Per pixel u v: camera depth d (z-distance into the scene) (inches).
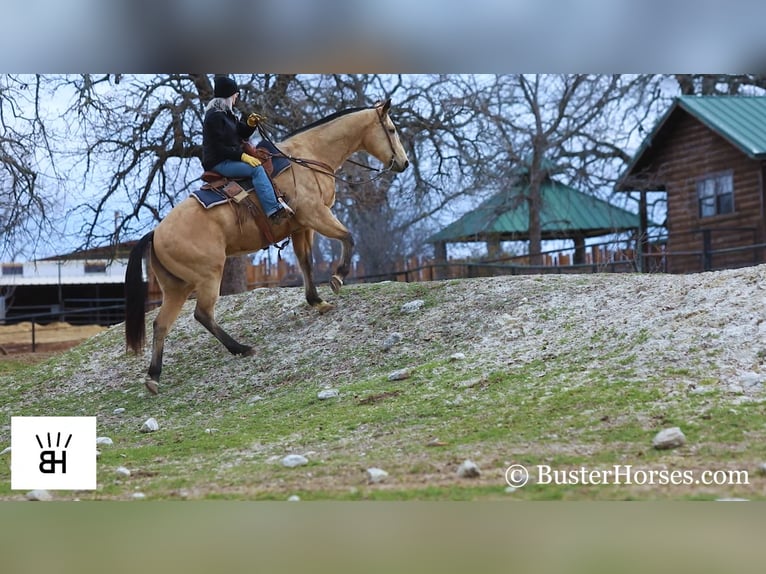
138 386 531.5
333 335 535.8
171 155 837.8
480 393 383.9
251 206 483.2
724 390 340.8
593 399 349.7
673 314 425.7
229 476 299.9
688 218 1156.5
